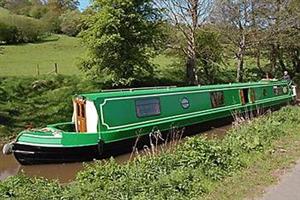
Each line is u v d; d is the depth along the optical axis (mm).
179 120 19766
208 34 33938
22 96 25281
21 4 75812
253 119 18719
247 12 35688
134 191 9242
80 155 16031
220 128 22078
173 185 9375
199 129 21141
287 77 33812
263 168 10852
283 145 13242
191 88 21406
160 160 11125
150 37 28781
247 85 25281
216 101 22469
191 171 10195
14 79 26922
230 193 9148
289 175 10219
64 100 25531
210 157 10977
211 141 12438
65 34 56562
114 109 17344
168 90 20062
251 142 13031
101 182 9836
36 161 16031
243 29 35844
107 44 27156
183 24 32031
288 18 36781
